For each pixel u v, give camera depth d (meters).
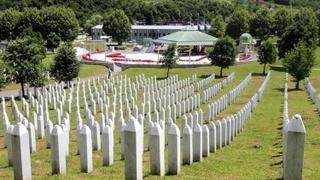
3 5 145.88
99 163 18.00
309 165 16.41
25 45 47.22
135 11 171.62
